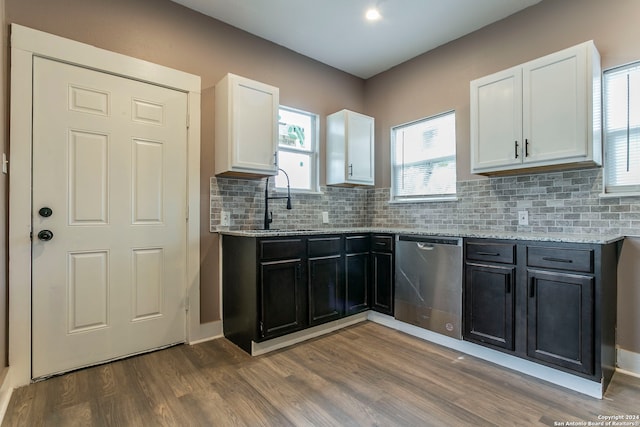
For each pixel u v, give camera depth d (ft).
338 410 5.48
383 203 12.20
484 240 7.38
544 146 7.19
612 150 7.23
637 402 5.73
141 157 7.73
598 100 6.96
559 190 7.88
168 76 8.08
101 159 7.20
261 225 9.80
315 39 10.07
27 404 5.62
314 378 6.56
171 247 8.18
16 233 6.22
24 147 6.31
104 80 7.24
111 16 7.35
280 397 5.87
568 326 6.14
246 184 9.52
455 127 10.03
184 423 5.14
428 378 6.57
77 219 6.90
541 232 8.15
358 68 12.01
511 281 6.90
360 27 9.41
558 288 6.27
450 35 9.83
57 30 6.72
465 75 9.78
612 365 6.66
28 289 6.34
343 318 9.55
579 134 6.72
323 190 11.50
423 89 10.91
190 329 8.38
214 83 8.91
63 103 6.75
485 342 7.29
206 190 8.74
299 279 8.32
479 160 8.30
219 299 8.95
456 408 5.55
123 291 7.48
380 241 9.80
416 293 8.77
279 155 10.57
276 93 9.08
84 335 6.97
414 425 5.10
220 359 7.45
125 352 7.49
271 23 9.21
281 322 7.95
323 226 11.43
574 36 7.68
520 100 7.56
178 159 8.28
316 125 11.42
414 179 11.42
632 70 6.99
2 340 5.90
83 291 6.97
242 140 8.40
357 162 11.18
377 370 6.91
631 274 6.84
